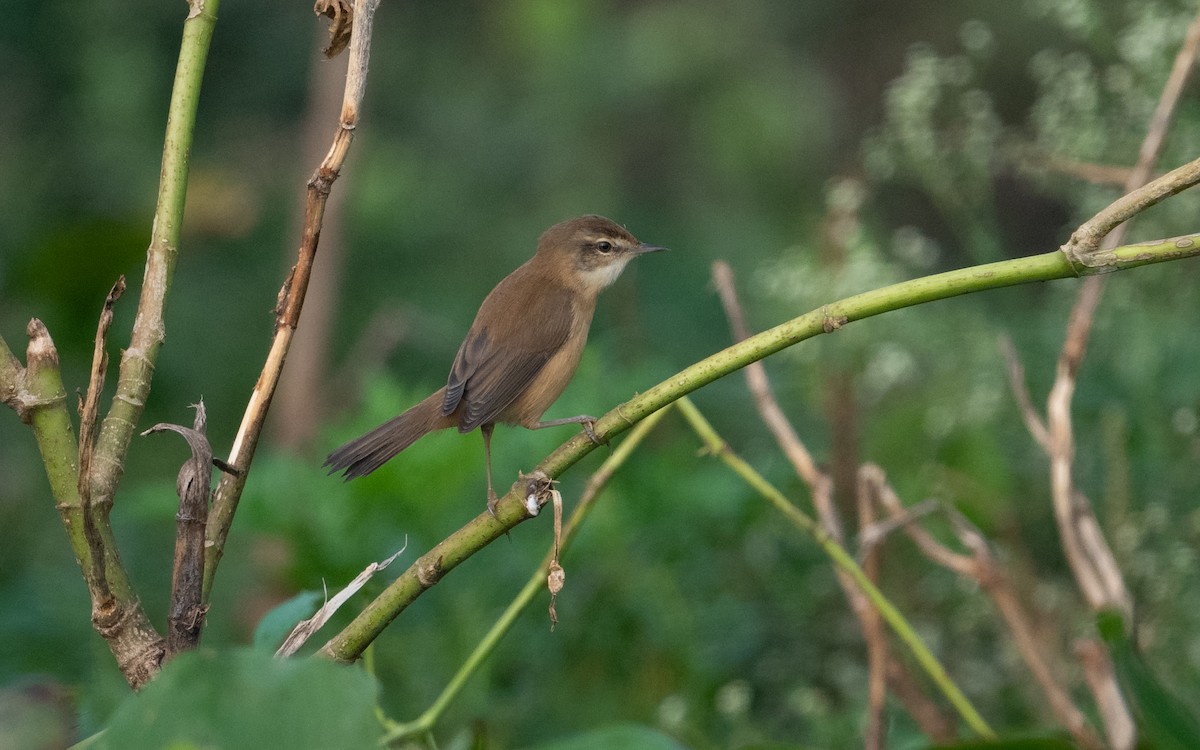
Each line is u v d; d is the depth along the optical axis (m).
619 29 20.39
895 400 11.75
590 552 9.77
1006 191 21.50
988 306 12.38
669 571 9.73
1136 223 10.14
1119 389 10.50
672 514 9.95
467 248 18.33
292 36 18.67
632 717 9.22
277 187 18.09
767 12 21.28
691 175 20.09
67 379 12.26
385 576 8.93
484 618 9.38
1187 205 9.98
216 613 10.75
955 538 9.99
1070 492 7.03
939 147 10.96
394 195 18.11
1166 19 9.78
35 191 16.61
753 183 20.03
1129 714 6.34
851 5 21.78
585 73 19.80
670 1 21.19
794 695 8.95
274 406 16.41
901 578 10.27
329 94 17.36
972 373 10.53
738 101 20.02
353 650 4.46
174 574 4.14
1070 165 8.10
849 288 10.62
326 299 16.53
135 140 17.05
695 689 9.38
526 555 9.75
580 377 10.62
